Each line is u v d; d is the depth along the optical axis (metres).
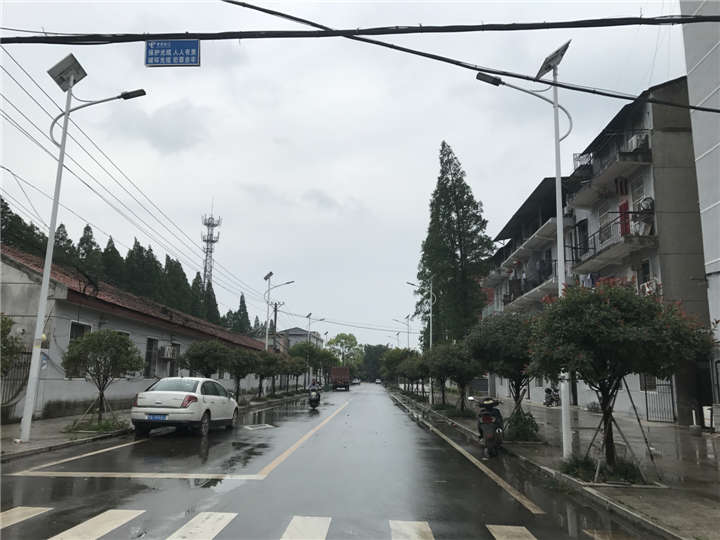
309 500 7.42
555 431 17.00
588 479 8.82
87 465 9.82
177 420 13.67
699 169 18.08
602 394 9.58
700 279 20.27
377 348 161.75
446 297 35.88
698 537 5.88
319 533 5.87
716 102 17.27
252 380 43.75
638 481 8.73
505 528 6.32
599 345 8.78
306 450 12.34
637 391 21.88
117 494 7.51
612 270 24.78
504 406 30.95
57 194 12.94
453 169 37.19
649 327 8.52
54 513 6.46
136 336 23.58
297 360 49.31
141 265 38.81
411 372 38.50
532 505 7.54
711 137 17.50
